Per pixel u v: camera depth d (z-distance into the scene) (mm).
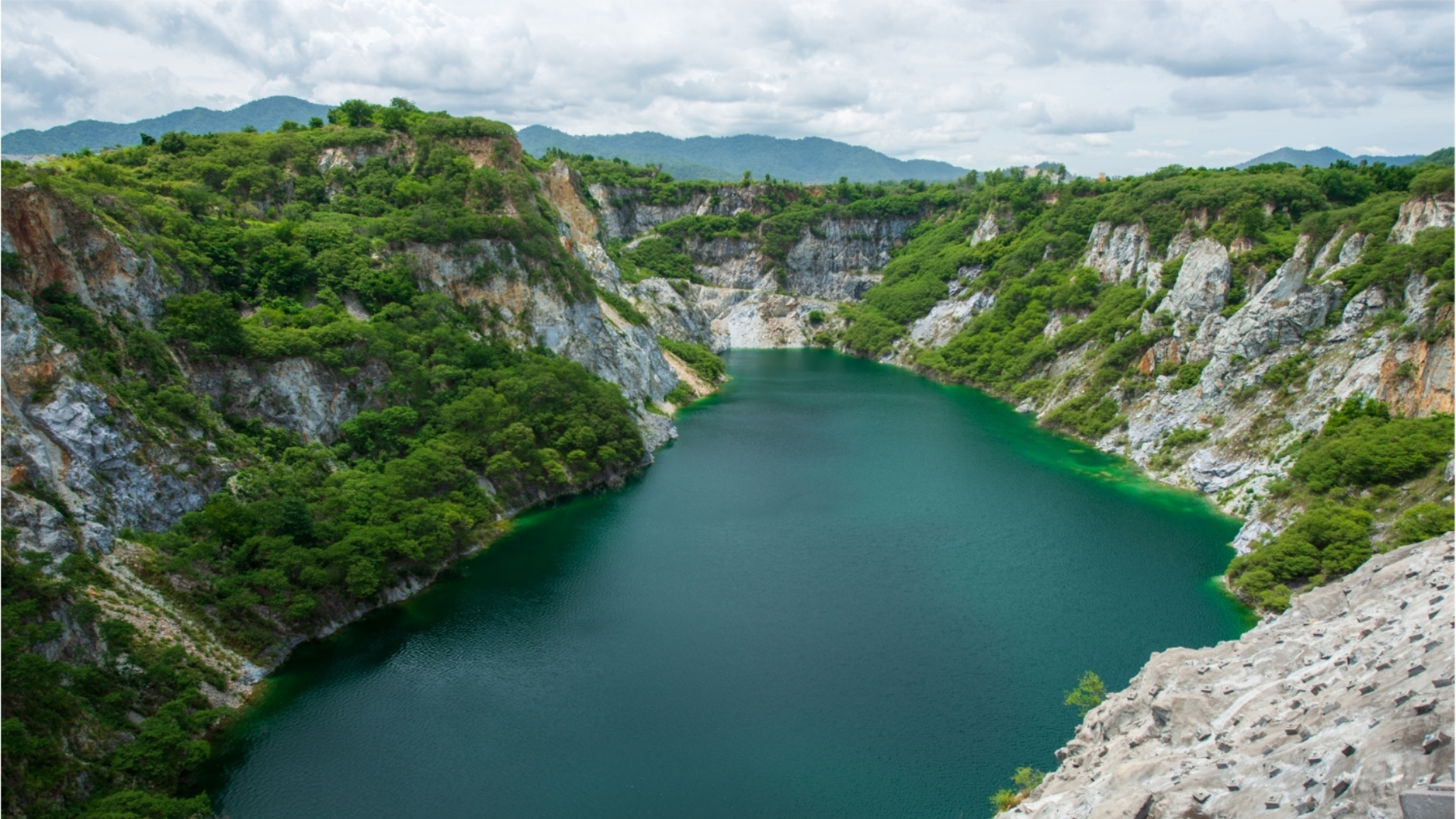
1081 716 67688
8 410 66688
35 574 59781
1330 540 86000
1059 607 85938
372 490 92938
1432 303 104938
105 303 82625
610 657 76438
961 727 66375
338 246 118688
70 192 83438
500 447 112750
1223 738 40625
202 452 81812
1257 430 120312
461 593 88688
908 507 116125
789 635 80312
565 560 97062
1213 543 103062
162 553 72562
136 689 62469
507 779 60531
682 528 107625
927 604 86812
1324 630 47250
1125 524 109688
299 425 96312
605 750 63656
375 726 66188
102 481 71500
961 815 56844
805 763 62188
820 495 121125
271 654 74000
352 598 82438
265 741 64250
